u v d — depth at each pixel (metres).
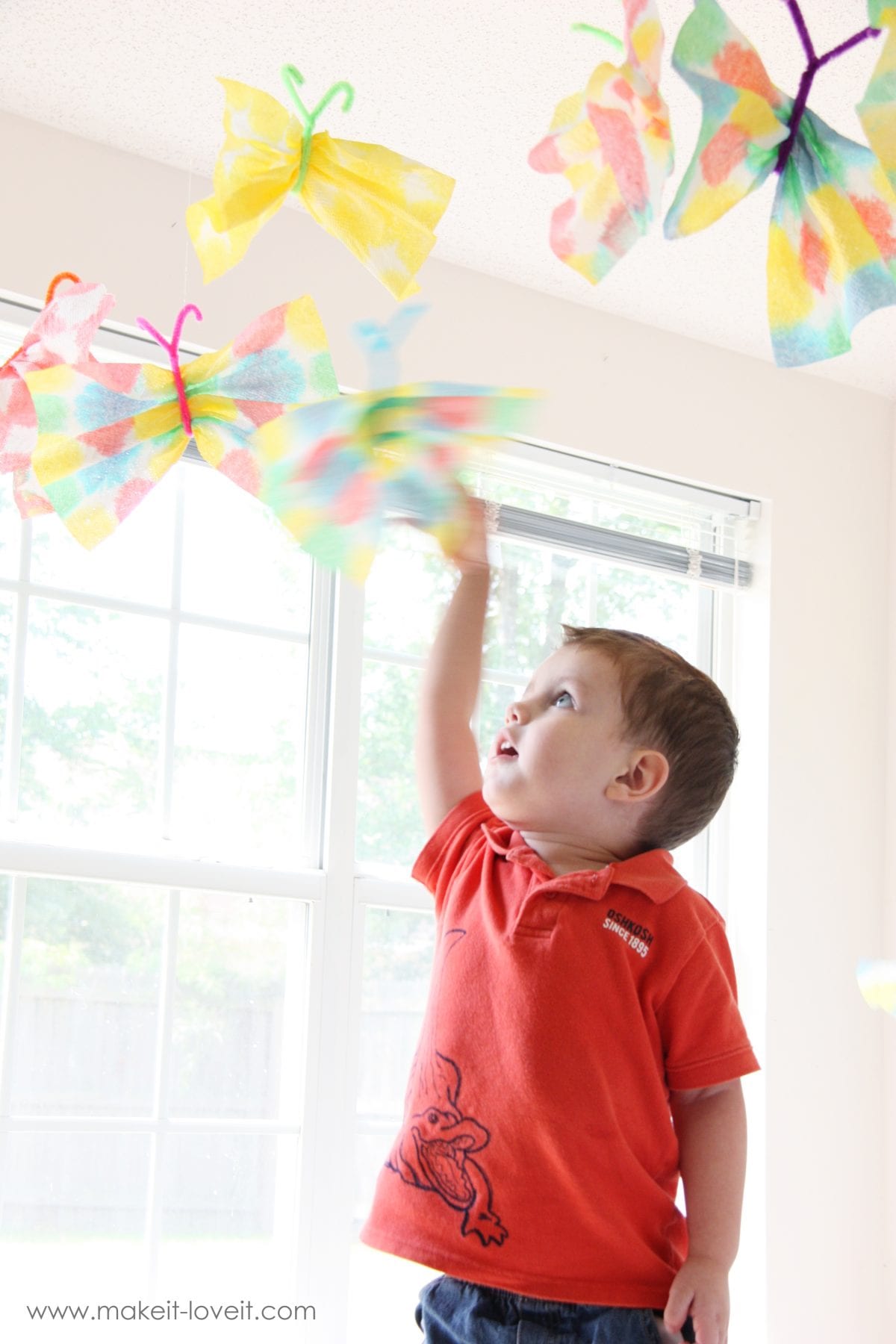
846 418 2.98
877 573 2.96
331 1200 2.24
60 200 2.21
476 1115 1.17
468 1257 1.14
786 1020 2.64
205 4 1.92
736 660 2.84
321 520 0.95
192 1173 2.19
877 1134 2.70
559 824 1.32
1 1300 2.03
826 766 2.80
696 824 1.38
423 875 1.36
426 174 0.99
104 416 1.03
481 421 0.93
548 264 2.56
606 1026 1.19
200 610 2.39
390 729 2.51
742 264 2.52
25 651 2.22
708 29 0.83
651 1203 1.18
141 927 2.23
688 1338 1.18
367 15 1.93
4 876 2.14
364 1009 2.39
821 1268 2.57
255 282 2.35
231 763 2.37
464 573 1.43
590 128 0.84
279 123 0.98
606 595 2.76
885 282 0.87
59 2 1.93
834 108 2.07
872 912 2.80
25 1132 2.08
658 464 2.72
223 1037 2.27
